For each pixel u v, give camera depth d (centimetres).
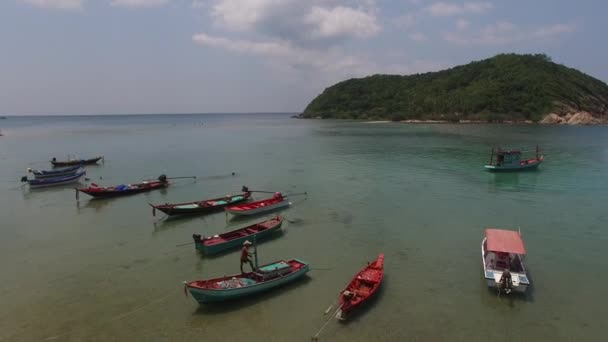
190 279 2264
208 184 4872
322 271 2331
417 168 5719
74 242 2891
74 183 5097
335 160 6638
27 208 3856
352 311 1888
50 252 2698
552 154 7031
